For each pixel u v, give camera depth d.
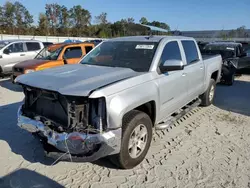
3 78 11.42
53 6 58.62
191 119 5.50
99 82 3.00
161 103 3.85
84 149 2.78
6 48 11.27
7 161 3.61
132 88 3.17
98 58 4.38
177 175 3.30
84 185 3.08
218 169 3.45
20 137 4.44
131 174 3.32
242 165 3.56
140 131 3.46
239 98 7.54
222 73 9.41
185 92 4.74
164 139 4.41
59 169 3.43
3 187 3.02
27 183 3.11
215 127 5.03
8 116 5.57
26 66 8.23
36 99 3.27
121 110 2.90
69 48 9.05
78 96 2.72
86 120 2.81
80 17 64.06
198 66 5.29
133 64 3.92
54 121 3.03
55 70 3.62
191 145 4.19
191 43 5.30
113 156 3.21
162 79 3.82
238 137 4.54
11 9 56.88
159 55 3.96
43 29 56.38
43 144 3.17
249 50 12.97
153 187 3.05
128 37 4.76
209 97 6.39
